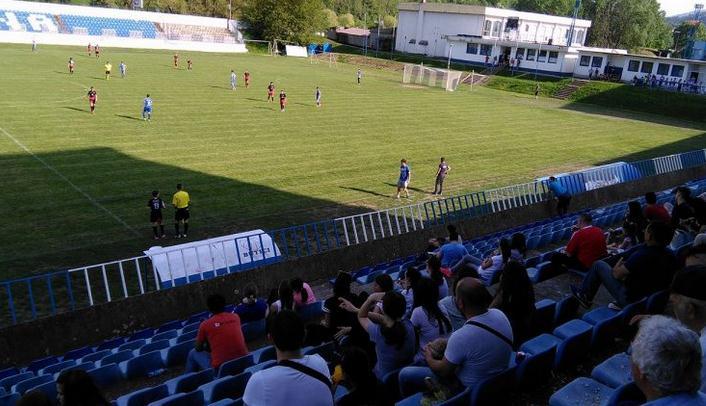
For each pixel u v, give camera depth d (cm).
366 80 6738
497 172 2988
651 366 296
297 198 2341
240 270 1455
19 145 2758
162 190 2303
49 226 1870
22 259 1623
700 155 3148
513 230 1877
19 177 2316
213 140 3181
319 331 829
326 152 3125
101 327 1159
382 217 2183
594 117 5384
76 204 2080
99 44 8031
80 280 1534
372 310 684
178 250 1491
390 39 10525
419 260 1387
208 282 1294
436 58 9312
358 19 16475
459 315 694
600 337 705
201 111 3950
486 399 524
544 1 15212
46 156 2622
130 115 3625
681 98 6191
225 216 2086
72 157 2642
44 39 7581
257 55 8962
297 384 378
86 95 4150
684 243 1022
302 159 2944
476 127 4272
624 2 13150
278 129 3600
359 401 477
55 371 923
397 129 3928
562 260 1087
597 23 13150
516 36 9081
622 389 450
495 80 7625
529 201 2320
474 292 514
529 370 607
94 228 1884
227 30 9500
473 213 2156
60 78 4819
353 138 3525
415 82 6900
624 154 3659
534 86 7250
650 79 6962
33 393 390
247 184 2467
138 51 7831
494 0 18438
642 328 317
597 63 7681
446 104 5375
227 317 779
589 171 2547
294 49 9450
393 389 607
